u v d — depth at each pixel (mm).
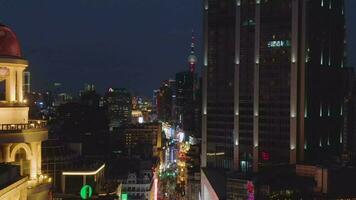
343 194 184000
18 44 81812
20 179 62031
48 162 145750
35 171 79938
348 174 190625
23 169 78312
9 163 68188
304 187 193125
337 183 187625
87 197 109625
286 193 189375
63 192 141375
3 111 77625
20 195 62969
